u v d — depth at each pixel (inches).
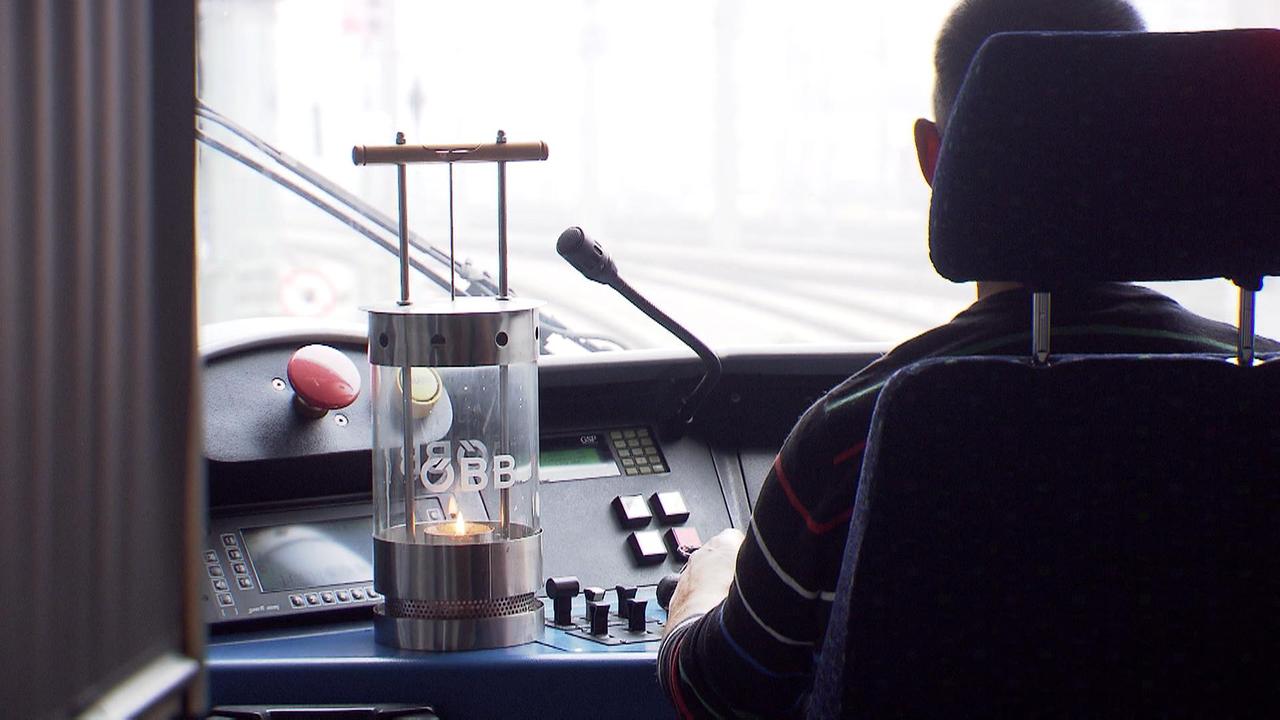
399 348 57.1
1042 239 37.0
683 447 76.5
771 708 44.3
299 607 61.1
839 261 612.4
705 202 892.6
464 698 55.6
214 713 53.7
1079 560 37.7
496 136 58.5
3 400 22.0
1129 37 37.1
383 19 488.7
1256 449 37.5
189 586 27.5
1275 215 36.8
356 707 54.6
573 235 69.2
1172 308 42.6
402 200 58.9
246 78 318.0
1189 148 36.6
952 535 37.5
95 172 24.2
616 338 79.7
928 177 47.8
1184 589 37.9
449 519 60.6
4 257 21.9
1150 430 37.3
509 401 61.2
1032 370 37.3
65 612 23.9
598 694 55.9
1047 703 38.3
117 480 25.3
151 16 25.7
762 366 76.9
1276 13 198.2
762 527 42.5
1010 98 37.1
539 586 59.7
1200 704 38.5
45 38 22.7
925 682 38.2
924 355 41.7
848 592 38.5
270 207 287.4
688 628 47.5
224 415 64.2
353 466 66.6
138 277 25.8
